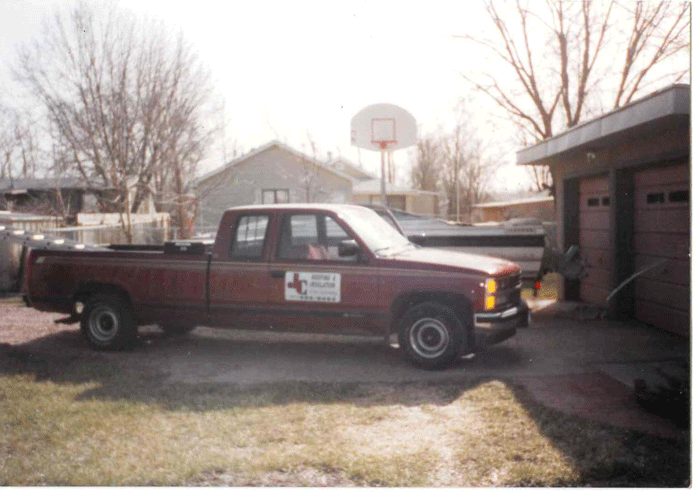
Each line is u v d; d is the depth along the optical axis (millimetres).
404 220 12258
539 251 10398
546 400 5512
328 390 5848
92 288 7570
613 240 9477
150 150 21734
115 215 21453
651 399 5145
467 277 6359
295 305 6836
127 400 5617
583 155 10555
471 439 4664
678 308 8133
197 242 7305
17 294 13023
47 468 4246
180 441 4695
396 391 5812
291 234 7094
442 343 6418
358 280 6641
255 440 4703
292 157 27266
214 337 8391
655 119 6855
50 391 5863
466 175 44469
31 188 23891
